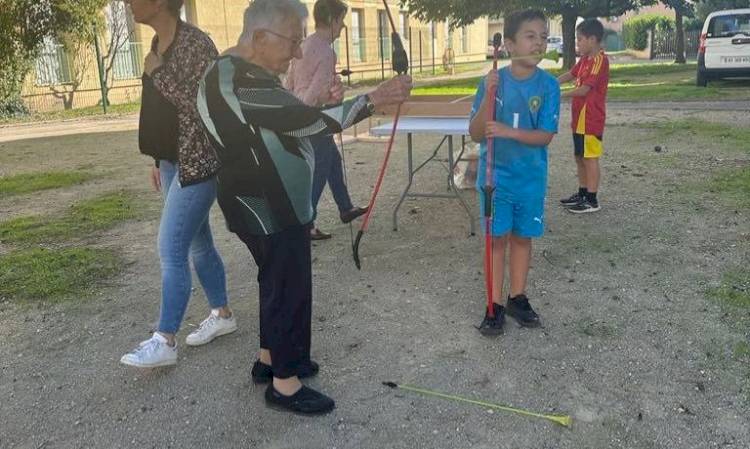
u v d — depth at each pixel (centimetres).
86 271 468
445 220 551
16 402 306
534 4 2070
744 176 648
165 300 312
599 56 524
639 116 1116
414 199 621
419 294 405
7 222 609
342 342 348
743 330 343
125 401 304
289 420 283
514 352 331
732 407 281
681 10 2752
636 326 353
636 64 2875
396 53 281
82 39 1758
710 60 1518
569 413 281
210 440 273
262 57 254
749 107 1165
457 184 644
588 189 551
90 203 671
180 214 302
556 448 260
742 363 313
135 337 367
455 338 348
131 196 702
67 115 1722
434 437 268
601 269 431
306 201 268
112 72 2028
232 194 264
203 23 2241
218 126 251
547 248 471
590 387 299
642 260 443
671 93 1430
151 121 297
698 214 536
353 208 529
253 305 400
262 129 250
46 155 1033
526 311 358
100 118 1631
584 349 332
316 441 269
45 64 1845
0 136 1321
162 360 312
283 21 250
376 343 346
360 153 879
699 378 303
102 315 396
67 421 290
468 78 2439
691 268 427
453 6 2167
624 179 664
